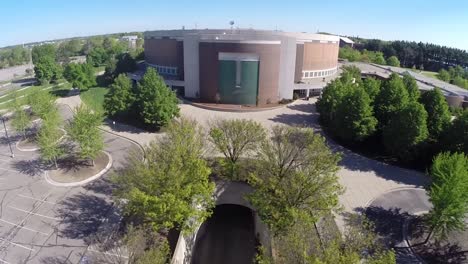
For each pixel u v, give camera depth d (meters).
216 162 44.69
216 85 75.00
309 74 88.25
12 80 124.56
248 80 72.69
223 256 38.41
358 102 49.34
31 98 59.47
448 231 30.69
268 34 76.12
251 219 44.84
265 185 33.38
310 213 31.52
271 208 31.33
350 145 52.97
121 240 31.02
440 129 46.31
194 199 33.34
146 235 31.08
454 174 29.59
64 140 53.47
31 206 37.62
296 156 34.22
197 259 37.78
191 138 36.56
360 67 115.94
